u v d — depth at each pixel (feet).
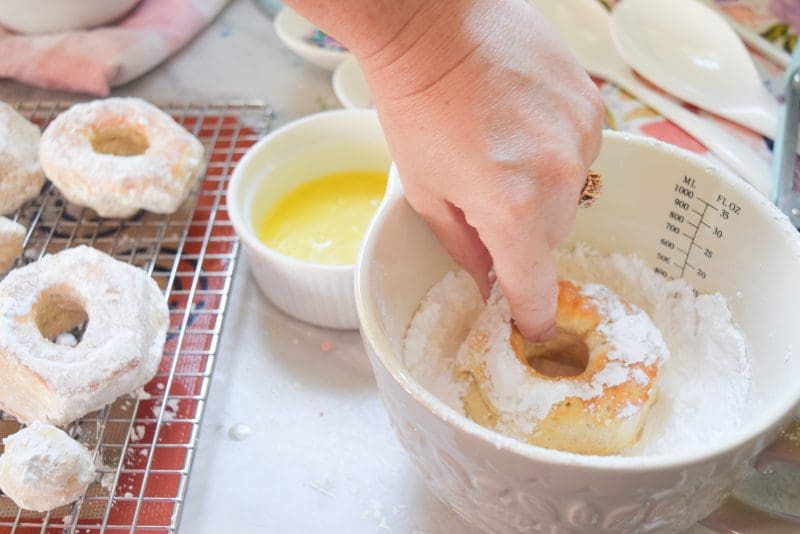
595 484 1.29
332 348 1.93
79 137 2.12
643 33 2.39
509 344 1.61
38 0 2.41
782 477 1.65
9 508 1.70
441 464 1.40
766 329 1.54
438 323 1.69
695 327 1.67
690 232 1.66
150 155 2.08
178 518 1.65
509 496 1.36
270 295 1.98
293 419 1.82
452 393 1.64
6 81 2.50
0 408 1.78
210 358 1.86
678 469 1.28
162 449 1.77
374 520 1.67
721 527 1.46
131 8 2.62
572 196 1.42
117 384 1.74
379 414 1.82
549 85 1.42
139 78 2.54
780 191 1.95
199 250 2.08
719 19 2.35
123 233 2.12
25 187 2.11
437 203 1.52
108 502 1.67
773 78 2.31
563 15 2.48
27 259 2.06
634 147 1.63
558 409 1.55
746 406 1.54
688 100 2.26
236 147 2.31
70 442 1.67
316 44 2.50
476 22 1.40
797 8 2.49
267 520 1.68
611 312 1.66
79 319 1.92
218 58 2.60
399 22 1.38
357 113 2.09
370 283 1.49
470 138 1.40
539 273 1.48
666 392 1.64
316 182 2.14
